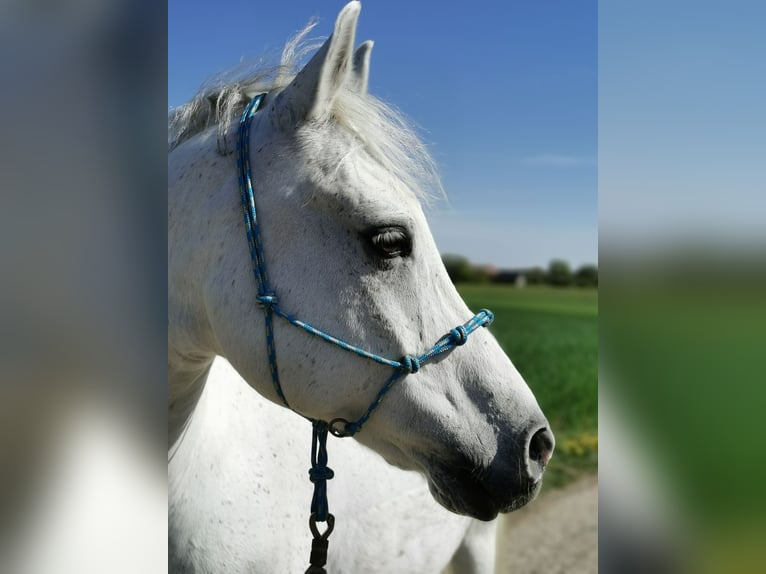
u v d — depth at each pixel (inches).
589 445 277.3
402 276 60.6
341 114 63.2
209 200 63.4
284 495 74.7
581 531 207.0
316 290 60.1
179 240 64.6
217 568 67.1
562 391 342.6
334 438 83.0
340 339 59.8
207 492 66.9
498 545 122.6
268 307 59.9
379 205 59.6
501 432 61.1
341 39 59.5
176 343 64.9
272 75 70.5
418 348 60.6
